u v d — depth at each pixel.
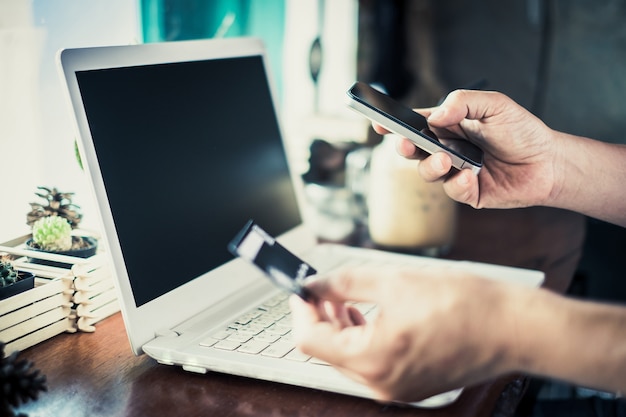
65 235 0.85
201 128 0.91
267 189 1.02
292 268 0.62
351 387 0.64
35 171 1.00
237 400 0.66
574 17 2.41
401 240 1.12
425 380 0.57
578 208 1.03
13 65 0.96
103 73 0.77
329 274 0.60
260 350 0.71
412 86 2.24
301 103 1.82
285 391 0.68
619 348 0.51
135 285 0.74
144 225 0.78
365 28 2.03
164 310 0.77
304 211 1.11
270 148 1.05
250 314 0.83
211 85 0.95
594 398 1.11
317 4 1.82
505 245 1.19
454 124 0.88
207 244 0.88
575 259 1.13
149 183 0.80
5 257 0.80
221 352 0.71
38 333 0.79
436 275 0.57
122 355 0.76
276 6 1.57
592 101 2.46
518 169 1.00
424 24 2.26
